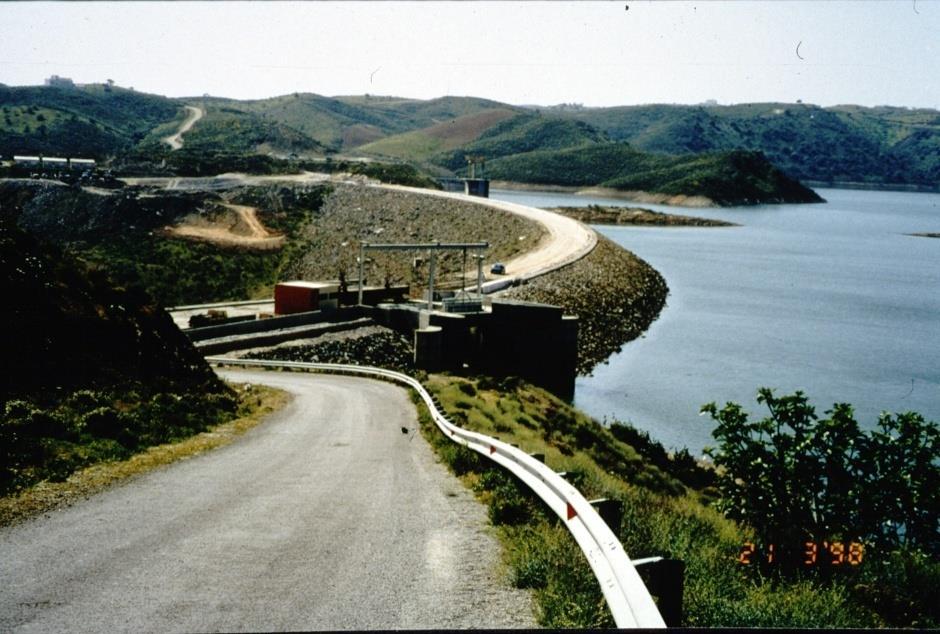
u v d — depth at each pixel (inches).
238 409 1007.6
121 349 948.6
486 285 3368.6
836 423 506.0
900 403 2073.1
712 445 1701.5
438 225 5516.7
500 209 5851.4
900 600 322.0
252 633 237.0
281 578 293.1
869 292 4163.4
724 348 2751.0
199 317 2193.7
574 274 3774.6
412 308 2418.8
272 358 1973.4
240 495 455.8
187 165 7066.9
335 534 362.6
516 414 1141.1
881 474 504.4
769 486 507.2
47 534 356.5
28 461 511.5
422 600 270.4
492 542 351.6
